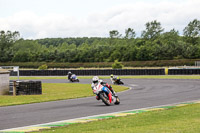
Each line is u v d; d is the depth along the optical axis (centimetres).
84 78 6356
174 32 16550
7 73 3288
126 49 12450
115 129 1133
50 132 1131
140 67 10025
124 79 5728
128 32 18600
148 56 11362
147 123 1249
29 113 1698
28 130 1196
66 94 3050
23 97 2756
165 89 3412
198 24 14038
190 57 10900
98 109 1809
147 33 15838
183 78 5419
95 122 1341
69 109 1845
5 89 3250
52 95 2950
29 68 12656
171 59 11119
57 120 1434
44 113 1684
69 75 5478
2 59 14738
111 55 12469
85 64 12619
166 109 1733
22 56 14525
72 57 13488
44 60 14038
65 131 1138
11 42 18412
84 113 1652
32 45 19238
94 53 13300
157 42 12900
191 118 1339
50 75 7631
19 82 3041
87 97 2734
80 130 1148
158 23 15838
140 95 2758
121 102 2188
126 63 11400
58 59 13775
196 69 6331
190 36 14138
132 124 1240
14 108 1980
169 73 6594
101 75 7188
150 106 1917
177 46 11319
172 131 1035
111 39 18188
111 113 1620
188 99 2316
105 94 2023
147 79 5531
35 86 3086
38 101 2417
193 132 1008
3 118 1531
